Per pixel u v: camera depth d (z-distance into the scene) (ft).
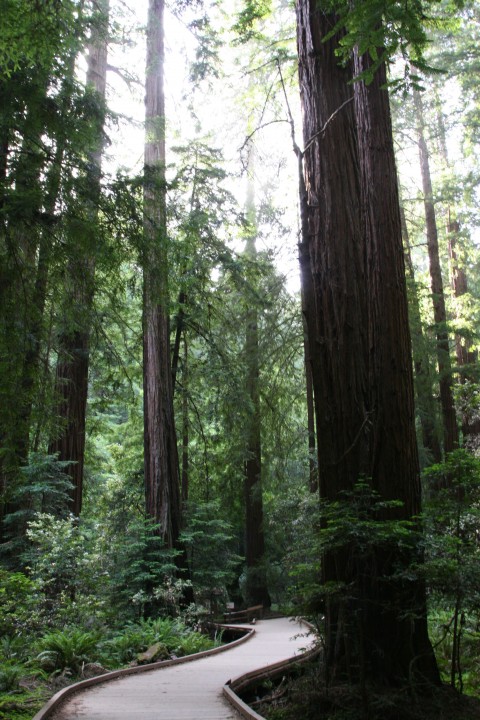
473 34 58.29
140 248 20.48
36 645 26.81
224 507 65.16
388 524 17.99
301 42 26.55
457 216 60.08
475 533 20.56
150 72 48.85
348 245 24.32
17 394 21.03
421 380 55.88
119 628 38.63
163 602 40.52
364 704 17.47
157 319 48.44
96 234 19.17
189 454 67.56
